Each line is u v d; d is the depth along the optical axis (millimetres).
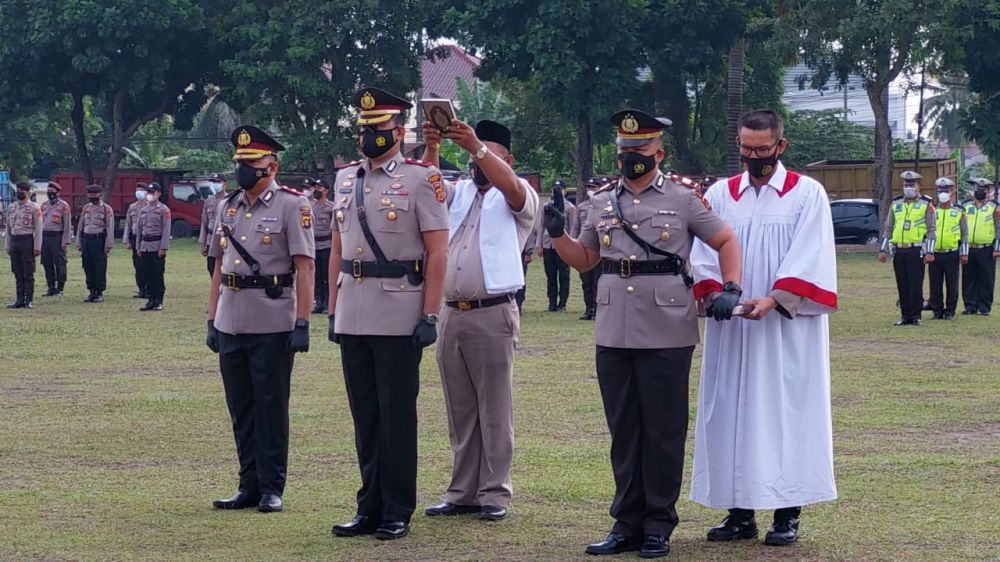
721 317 5812
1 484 7801
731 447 6188
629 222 6094
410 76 42219
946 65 33656
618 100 36469
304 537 6457
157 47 42062
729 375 6188
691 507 7246
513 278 6926
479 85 52594
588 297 18797
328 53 41469
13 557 6051
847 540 6336
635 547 6184
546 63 35344
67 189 47781
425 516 7000
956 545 6219
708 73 39375
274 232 7074
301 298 7004
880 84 34562
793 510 6301
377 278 6465
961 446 8938
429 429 9742
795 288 6000
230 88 45562
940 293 18750
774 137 6168
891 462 8305
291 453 8781
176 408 10781
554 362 13859
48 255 23094
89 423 10055
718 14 35844
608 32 35500
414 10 41250
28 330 17359
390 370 6438
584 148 38000
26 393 11734
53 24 40562
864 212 38031
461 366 7008
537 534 6543
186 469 8297
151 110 46281
